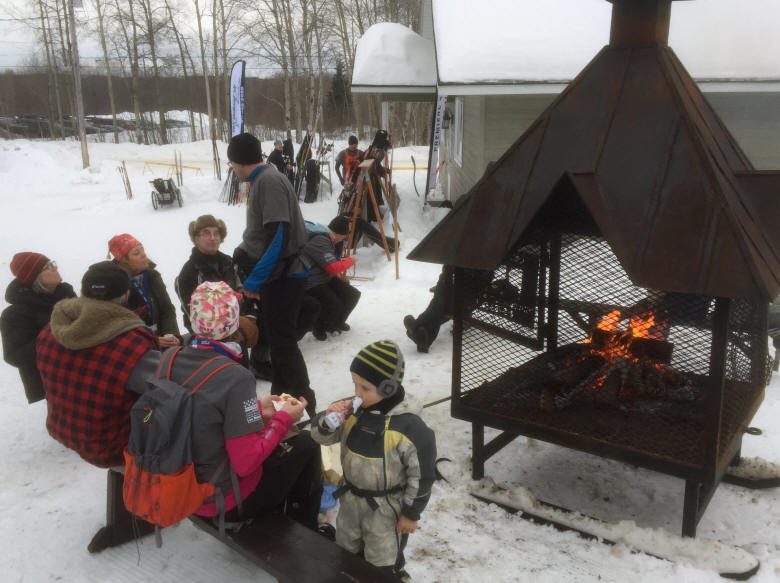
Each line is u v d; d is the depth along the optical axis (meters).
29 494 3.48
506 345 3.64
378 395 2.35
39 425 4.31
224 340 2.54
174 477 2.31
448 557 2.96
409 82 10.58
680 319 3.08
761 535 3.13
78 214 13.75
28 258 3.63
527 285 3.61
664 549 2.91
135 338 2.76
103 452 2.76
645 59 3.02
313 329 5.85
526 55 8.15
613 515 3.33
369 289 7.52
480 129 9.26
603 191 2.81
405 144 34.88
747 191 2.87
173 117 54.09
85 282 2.73
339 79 44.19
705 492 3.07
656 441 2.99
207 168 25.12
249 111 47.59
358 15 32.84
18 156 22.80
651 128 2.86
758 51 7.62
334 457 3.46
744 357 3.19
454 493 3.45
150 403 2.35
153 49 38.50
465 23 8.46
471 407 3.40
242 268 4.29
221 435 2.43
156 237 10.94
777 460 3.74
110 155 28.91
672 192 2.69
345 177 11.16
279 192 3.90
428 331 5.42
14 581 2.81
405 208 11.00
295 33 29.66
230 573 2.86
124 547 3.05
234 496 2.52
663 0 3.03
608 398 3.33
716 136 3.04
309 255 5.61
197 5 26.17
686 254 2.56
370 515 2.41
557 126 3.09
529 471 3.75
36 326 3.67
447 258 3.15
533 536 3.11
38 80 58.09
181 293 4.45
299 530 2.59
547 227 3.47
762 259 2.57
